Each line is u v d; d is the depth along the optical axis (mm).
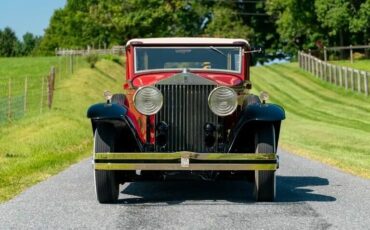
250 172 10773
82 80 53062
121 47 88438
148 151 10570
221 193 11656
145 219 9062
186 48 11906
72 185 12656
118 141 10664
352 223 8797
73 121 29766
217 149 10555
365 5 82812
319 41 94312
